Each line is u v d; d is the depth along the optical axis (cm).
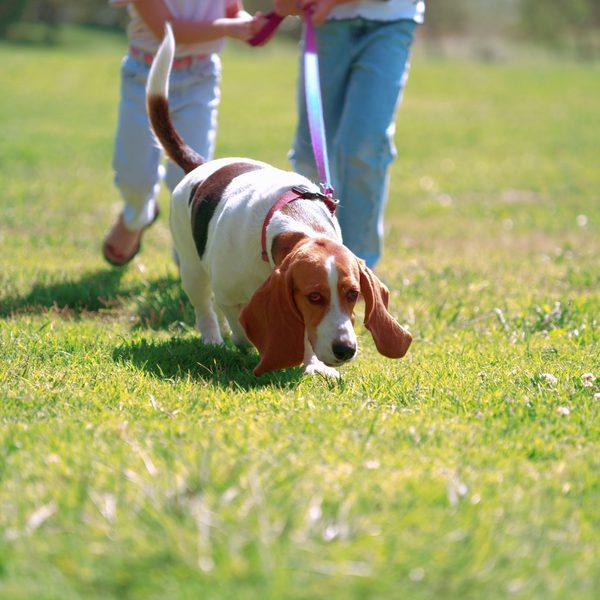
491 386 466
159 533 290
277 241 454
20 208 1049
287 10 633
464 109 2828
